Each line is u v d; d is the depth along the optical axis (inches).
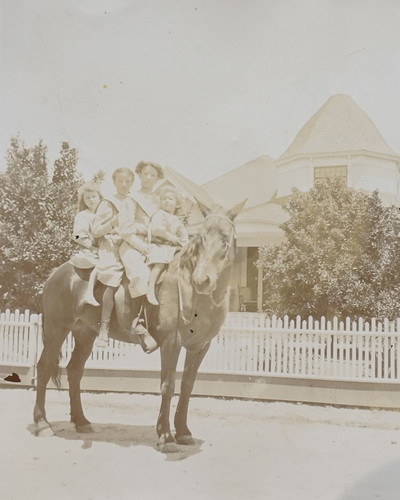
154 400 225.8
